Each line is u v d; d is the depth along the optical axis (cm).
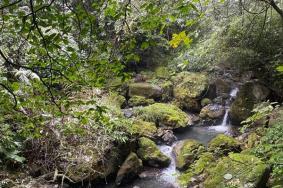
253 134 626
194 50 743
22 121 295
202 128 794
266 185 457
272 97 784
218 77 907
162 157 615
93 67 212
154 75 995
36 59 212
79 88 225
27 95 265
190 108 882
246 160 482
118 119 621
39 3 167
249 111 766
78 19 173
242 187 436
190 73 950
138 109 784
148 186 560
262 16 639
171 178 577
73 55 202
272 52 702
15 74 409
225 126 800
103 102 684
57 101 249
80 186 543
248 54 704
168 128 752
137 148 634
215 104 871
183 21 463
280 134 425
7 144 508
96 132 574
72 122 530
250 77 832
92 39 202
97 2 192
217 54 732
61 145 544
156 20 204
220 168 494
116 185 564
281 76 737
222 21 678
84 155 554
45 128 517
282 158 347
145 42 213
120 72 211
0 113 325
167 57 1065
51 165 548
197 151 604
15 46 370
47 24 170
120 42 212
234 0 638
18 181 504
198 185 501
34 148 555
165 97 912
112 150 582
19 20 187
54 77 214
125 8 198
